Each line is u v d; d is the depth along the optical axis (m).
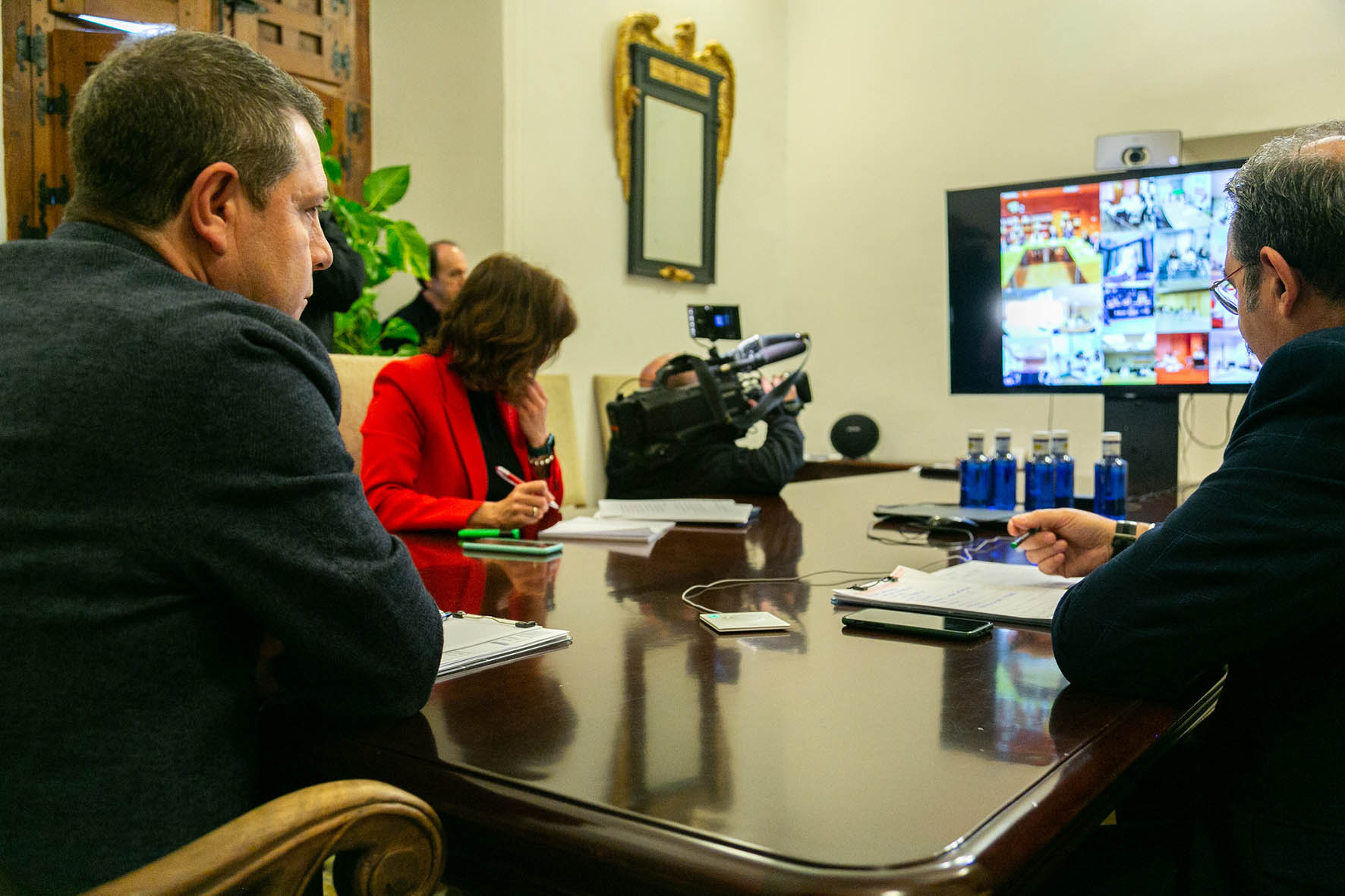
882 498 2.41
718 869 0.55
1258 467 0.83
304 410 0.76
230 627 0.75
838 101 5.63
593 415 4.56
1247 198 0.96
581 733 0.76
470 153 4.15
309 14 4.06
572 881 0.61
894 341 5.50
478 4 4.09
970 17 5.23
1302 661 0.85
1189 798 1.00
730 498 2.44
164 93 0.79
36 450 0.70
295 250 0.86
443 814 0.67
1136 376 2.59
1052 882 0.96
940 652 1.01
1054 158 5.04
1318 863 0.80
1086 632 0.87
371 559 0.77
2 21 3.21
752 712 0.81
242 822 0.57
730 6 5.32
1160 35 4.77
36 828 0.68
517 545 1.62
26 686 0.69
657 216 4.82
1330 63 4.43
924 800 0.63
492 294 1.97
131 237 0.81
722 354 2.46
